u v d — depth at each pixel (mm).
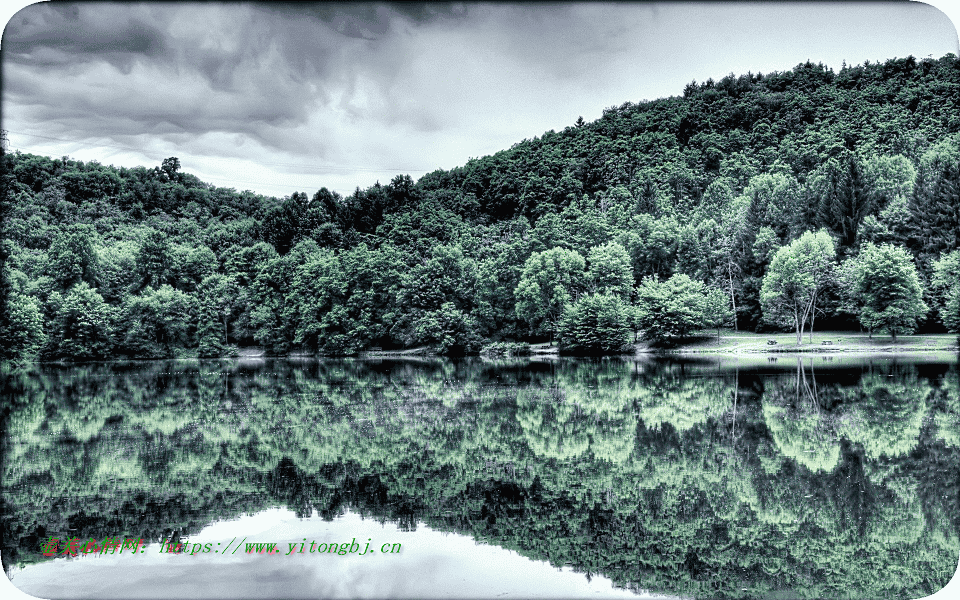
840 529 23234
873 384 53219
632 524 23859
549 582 19016
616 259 102875
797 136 196375
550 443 36094
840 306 96688
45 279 103812
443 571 20000
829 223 111375
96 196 172750
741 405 45938
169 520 24688
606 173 196875
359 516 24875
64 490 28609
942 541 22203
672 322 94625
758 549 21719
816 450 33250
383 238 156750
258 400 53906
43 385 67625
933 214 98688
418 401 51594
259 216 187625
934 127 159625
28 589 19109
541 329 106000
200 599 18188
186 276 121938
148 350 107562
